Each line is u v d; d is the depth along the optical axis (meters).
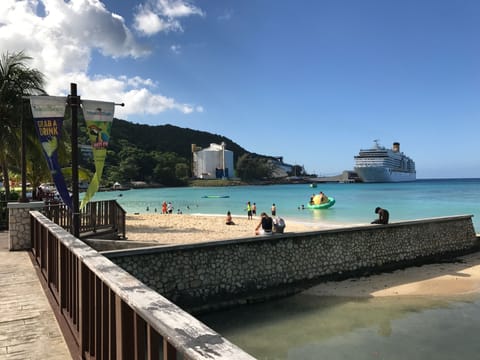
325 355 8.09
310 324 9.95
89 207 12.73
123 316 2.51
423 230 17.06
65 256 5.05
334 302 11.70
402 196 69.94
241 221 29.12
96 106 8.55
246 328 9.82
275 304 11.74
